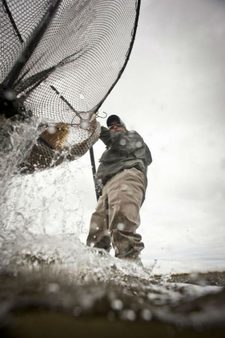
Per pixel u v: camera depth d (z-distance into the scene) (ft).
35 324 2.72
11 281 4.41
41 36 7.38
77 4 8.02
